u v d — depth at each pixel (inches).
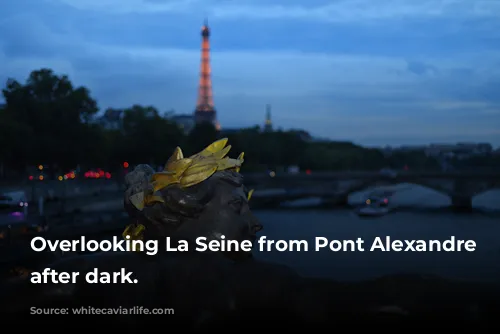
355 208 3973.9
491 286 692.7
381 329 655.8
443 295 682.2
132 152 4562.0
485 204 4931.1
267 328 680.4
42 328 687.1
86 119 3964.1
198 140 5206.7
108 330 697.0
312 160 7647.6
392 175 4655.5
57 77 3905.0
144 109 4982.8
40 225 2048.5
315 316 683.4
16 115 3634.4
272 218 3523.6
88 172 5201.8
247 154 6018.7
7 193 2502.5
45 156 3597.4
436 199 5388.8
